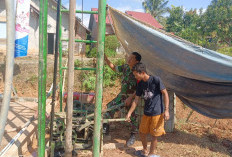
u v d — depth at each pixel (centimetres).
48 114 547
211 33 1540
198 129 582
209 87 475
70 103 312
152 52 440
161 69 500
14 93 711
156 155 402
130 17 400
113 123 585
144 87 380
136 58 420
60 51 425
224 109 484
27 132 419
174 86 515
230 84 450
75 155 400
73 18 295
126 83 454
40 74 293
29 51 1639
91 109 495
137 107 514
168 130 547
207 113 512
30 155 379
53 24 1656
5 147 359
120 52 1916
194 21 1677
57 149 417
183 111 738
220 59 397
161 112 384
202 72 435
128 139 498
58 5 362
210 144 493
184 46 398
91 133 440
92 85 928
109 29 1722
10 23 222
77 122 425
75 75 987
